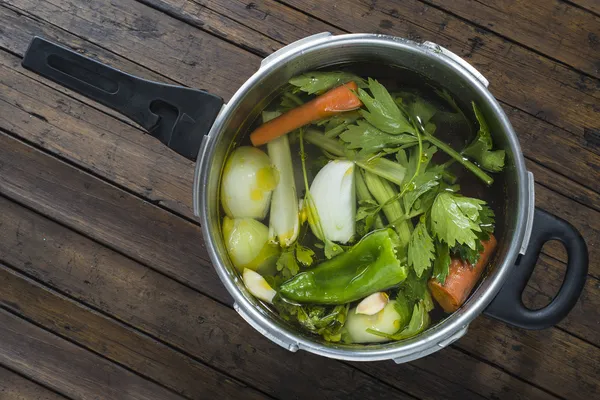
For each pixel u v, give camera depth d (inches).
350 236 36.2
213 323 46.5
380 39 33.5
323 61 35.6
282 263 36.5
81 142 46.8
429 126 35.6
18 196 47.1
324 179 36.1
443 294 35.0
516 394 45.2
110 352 46.9
